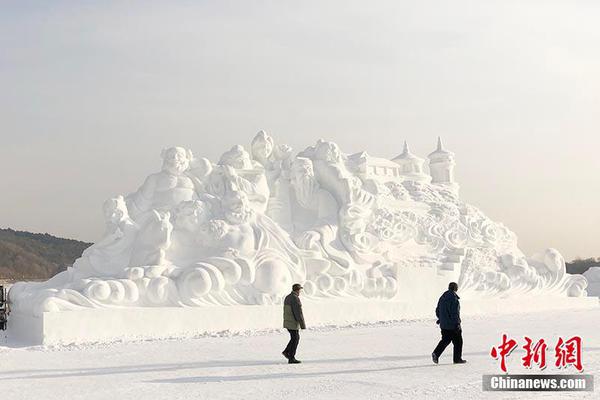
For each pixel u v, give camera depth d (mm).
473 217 28844
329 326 20688
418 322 22000
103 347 16047
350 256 23609
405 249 25797
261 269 20484
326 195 24328
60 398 10125
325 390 10602
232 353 14766
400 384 11078
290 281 21016
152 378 11680
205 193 21969
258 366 12922
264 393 10391
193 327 18797
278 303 20281
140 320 18141
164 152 21984
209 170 22391
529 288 28156
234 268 19812
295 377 11734
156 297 18781
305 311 20953
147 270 19047
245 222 21344
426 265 25391
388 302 22891
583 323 21750
